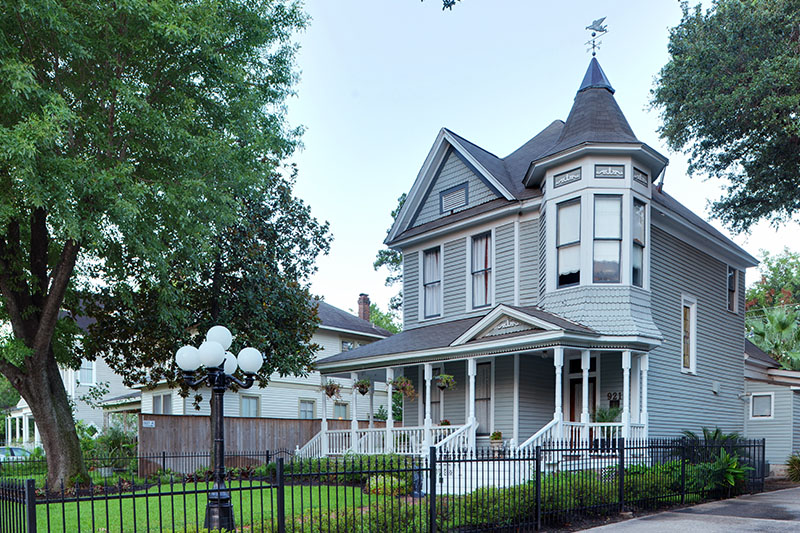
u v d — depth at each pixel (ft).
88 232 45.98
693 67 77.25
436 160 75.51
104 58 47.83
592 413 58.03
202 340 67.92
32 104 44.04
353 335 112.68
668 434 58.95
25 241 58.29
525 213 63.82
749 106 74.13
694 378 64.13
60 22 42.01
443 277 71.87
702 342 66.49
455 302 69.87
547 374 62.28
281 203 74.23
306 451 71.05
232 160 52.80
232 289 69.87
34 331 52.95
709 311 68.54
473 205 70.23
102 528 32.68
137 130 49.60
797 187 81.00
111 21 46.96
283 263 74.95
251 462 75.15
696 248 67.51
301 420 82.02
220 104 55.26
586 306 53.67
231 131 55.01
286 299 72.43
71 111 45.27
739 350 73.36
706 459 48.88
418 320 74.02
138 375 70.38
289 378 102.78
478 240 68.85
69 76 49.06
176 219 51.60
